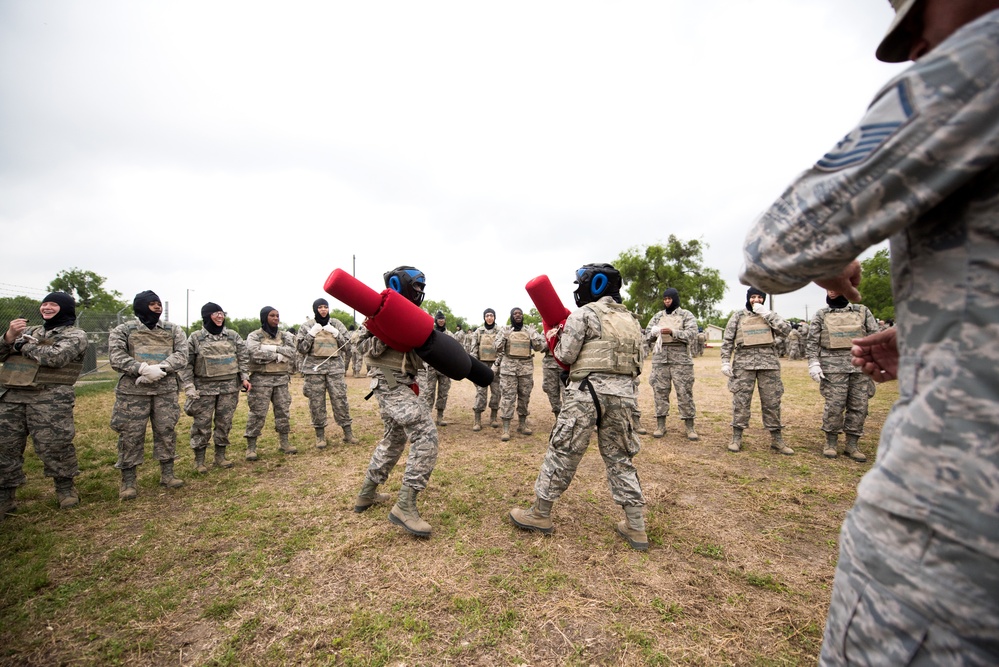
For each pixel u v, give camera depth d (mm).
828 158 849
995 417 673
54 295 4008
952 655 688
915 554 732
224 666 2053
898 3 898
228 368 5105
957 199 754
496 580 2658
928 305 786
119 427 4078
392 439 3580
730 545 3082
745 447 5703
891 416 868
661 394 6277
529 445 6035
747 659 2037
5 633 2281
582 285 3422
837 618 872
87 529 3451
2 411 3736
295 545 3123
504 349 6480
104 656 2123
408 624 2279
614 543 3105
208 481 4578
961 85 690
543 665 2016
